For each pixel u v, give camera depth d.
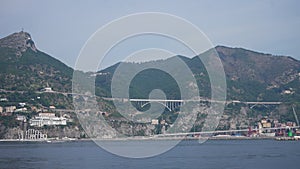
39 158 139.00
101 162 121.69
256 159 135.62
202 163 119.88
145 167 109.00
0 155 151.50
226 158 137.88
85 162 122.88
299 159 137.50
